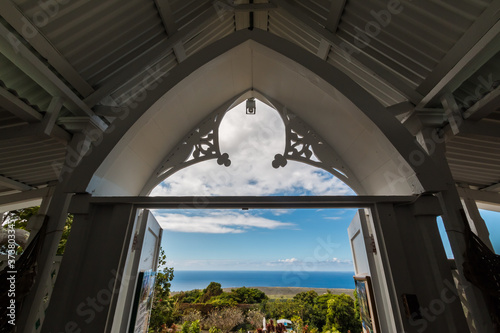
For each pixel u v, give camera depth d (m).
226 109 3.09
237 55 2.58
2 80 1.60
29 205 3.51
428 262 1.62
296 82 2.60
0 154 2.64
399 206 1.80
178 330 6.79
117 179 2.23
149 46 2.22
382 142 1.86
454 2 1.46
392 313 1.54
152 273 2.63
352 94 1.90
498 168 2.95
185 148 2.91
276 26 3.02
